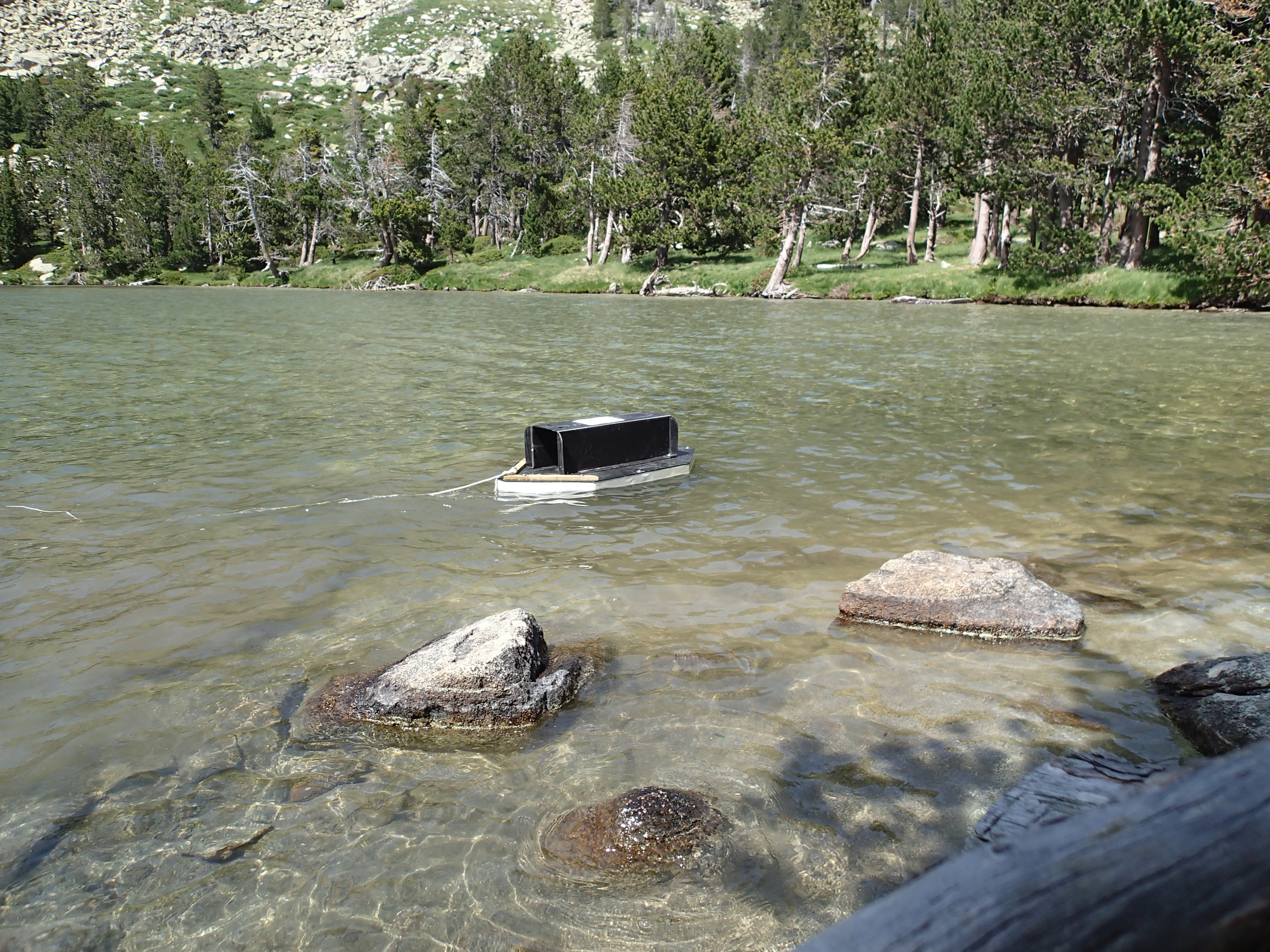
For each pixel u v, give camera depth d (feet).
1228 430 33.60
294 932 8.88
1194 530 21.35
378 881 9.59
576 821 10.48
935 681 13.91
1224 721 11.60
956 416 36.94
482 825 10.54
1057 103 111.75
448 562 19.88
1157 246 128.16
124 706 13.48
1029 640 15.35
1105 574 18.48
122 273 246.68
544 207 234.38
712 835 10.14
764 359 58.03
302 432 34.63
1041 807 10.07
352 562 19.94
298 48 443.73
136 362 58.29
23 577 19.01
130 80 396.98
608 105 222.28
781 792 11.00
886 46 331.16
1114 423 35.12
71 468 28.68
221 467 28.81
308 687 14.08
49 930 8.97
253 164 252.83
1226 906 2.31
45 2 441.27
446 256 232.12
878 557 19.88
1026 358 57.52
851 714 12.92
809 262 171.32
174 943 8.77
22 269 259.60
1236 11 104.32
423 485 26.55
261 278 233.76
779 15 388.37
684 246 185.88
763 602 17.37
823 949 2.77
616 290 173.99
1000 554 19.85
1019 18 127.34
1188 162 116.67
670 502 24.61
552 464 28.19
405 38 448.24
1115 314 96.48
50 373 52.47
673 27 420.36
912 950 2.64
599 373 51.49
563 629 16.14
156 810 10.91
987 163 134.21
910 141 155.12
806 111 180.14
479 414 38.50
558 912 9.05
